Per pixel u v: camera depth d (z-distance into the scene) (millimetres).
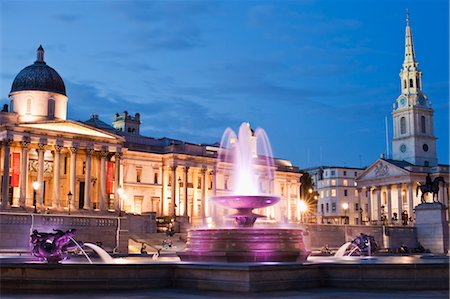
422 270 26625
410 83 153375
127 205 104688
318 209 169375
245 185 56062
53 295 23828
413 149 148250
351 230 91688
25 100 94062
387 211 149625
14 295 23812
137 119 131375
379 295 23922
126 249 68312
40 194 85875
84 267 25766
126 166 105438
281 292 24828
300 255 31812
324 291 25438
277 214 126625
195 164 110438
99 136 92375
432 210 84938
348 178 166875
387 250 83375
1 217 59906
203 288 25844
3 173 83312
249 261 30594
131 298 22734
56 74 97750
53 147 89750
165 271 27141
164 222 99062
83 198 95250
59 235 30109
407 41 155250
